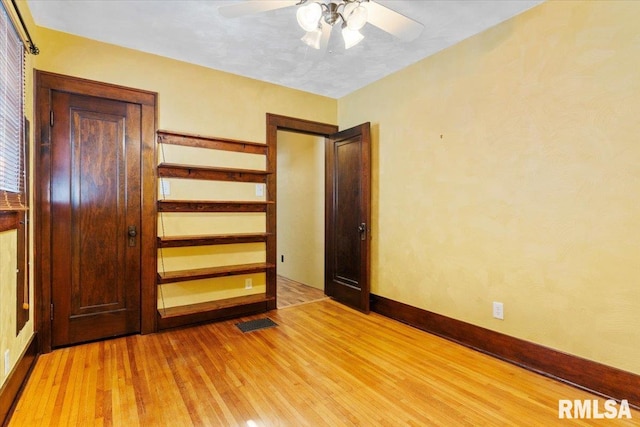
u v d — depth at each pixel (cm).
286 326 316
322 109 402
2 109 170
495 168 253
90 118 271
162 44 278
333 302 398
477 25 250
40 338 250
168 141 303
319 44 209
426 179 306
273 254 364
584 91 205
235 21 243
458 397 198
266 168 358
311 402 193
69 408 184
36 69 246
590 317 204
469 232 271
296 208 514
